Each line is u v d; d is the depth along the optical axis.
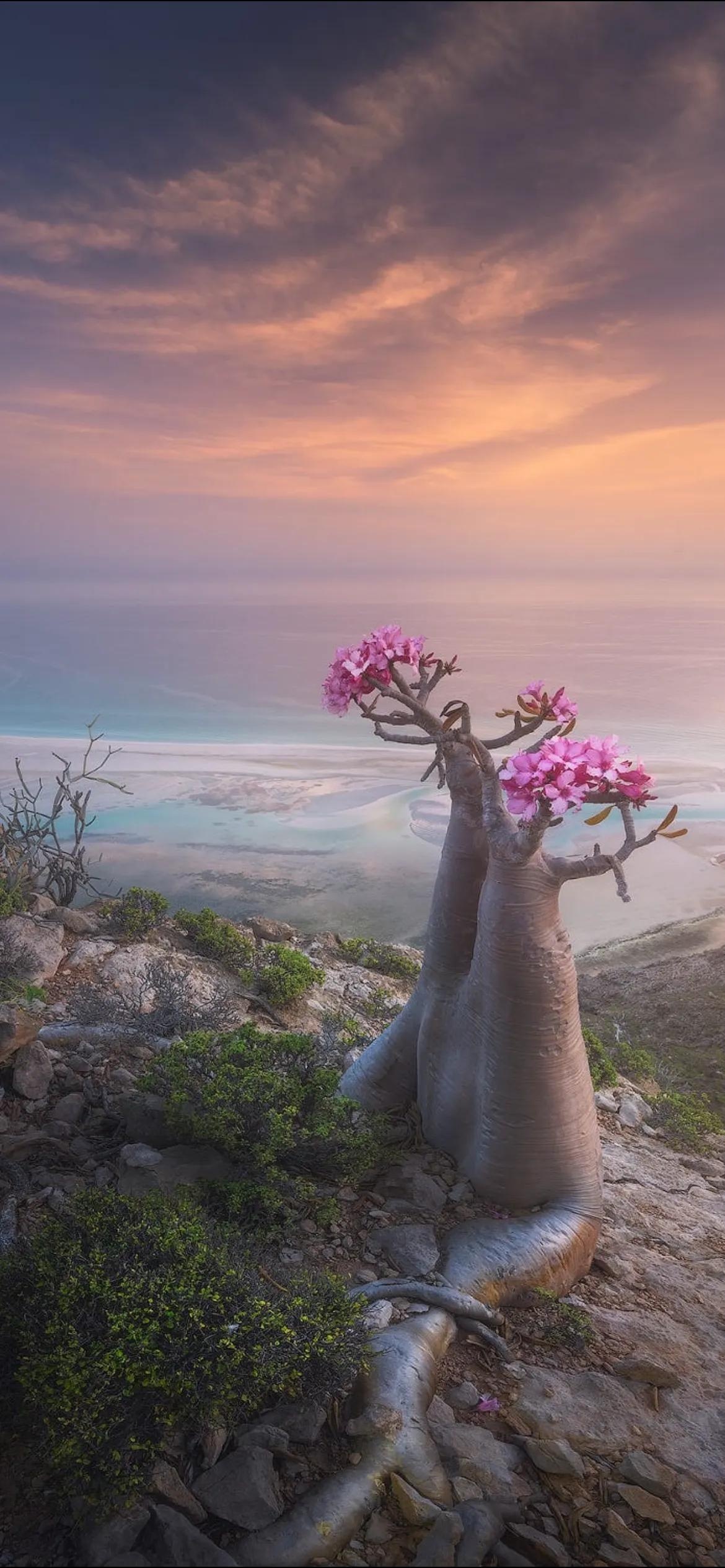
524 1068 6.32
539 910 6.16
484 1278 5.66
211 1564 3.37
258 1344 4.21
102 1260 4.42
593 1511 4.11
